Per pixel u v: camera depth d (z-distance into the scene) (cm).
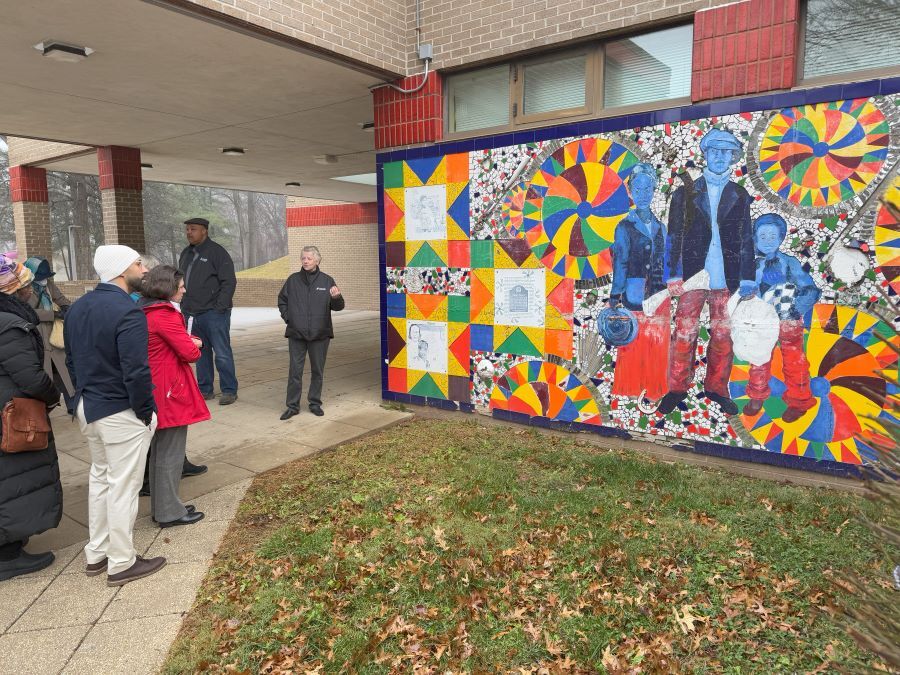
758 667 263
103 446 329
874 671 161
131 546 338
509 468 487
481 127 602
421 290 641
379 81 652
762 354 452
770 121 435
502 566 343
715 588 318
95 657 277
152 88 705
